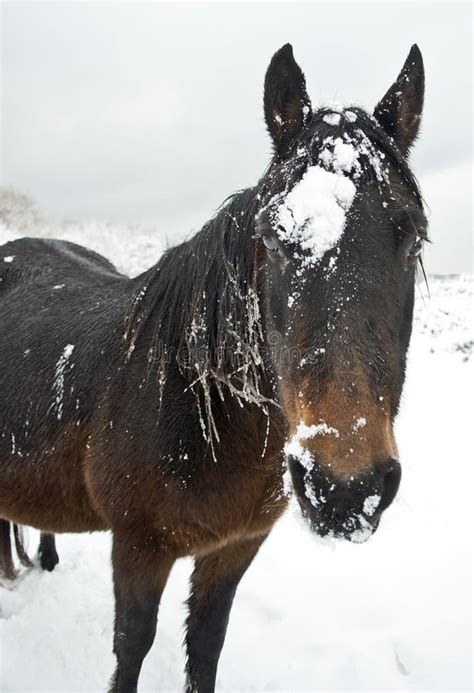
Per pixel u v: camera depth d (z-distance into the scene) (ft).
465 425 24.84
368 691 10.64
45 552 14.64
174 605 13.55
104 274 12.21
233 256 8.30
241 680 11.04
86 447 9.23
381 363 6.25
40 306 11.12
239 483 8.39
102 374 9.25
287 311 6.64
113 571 8.97
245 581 14.28
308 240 6.48
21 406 9.98
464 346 40.81
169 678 11.15
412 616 12.46
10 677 10.85
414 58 7.75
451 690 10.43
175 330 8.74
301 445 6.16
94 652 11.66
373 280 6.33
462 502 17.57
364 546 15.47
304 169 6.93
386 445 6.13
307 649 11.82
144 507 8.51
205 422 8.18
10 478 10.02
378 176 6.77
